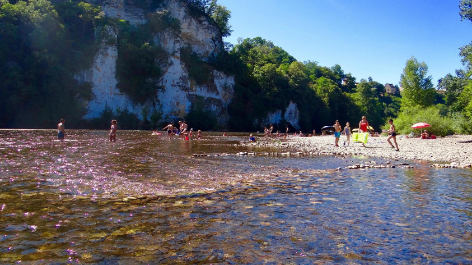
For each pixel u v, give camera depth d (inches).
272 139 1417.3
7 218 189.2
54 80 2204.7
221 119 3376.0
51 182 296.0
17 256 139.2
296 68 4237.2
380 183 331.6
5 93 2096.5
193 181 322.3
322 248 155.6
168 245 155.5
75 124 2347.4
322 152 705.0
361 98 5044.3
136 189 276.4
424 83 2300.7
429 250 155.7
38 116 2155.5
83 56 2458.2
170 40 3048.7
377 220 201.9
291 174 387.2
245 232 175.8
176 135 1496.1
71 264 132.9
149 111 2797.7
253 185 311.4
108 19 2726.4
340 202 247.4
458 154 654.5
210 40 3656.5
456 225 194.4
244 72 3750.0
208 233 173.0
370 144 977.5
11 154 520.4
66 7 2573.8
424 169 445.7
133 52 2652.6
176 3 3287.4
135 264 134.2
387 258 145.6
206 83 3284.9
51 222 184.9
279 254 147.3
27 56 2159.2
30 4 2260.1
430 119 1457.9
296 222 195.0
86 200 235.6
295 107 4018.2
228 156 592.1
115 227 179.2
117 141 960.3
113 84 2605.8
